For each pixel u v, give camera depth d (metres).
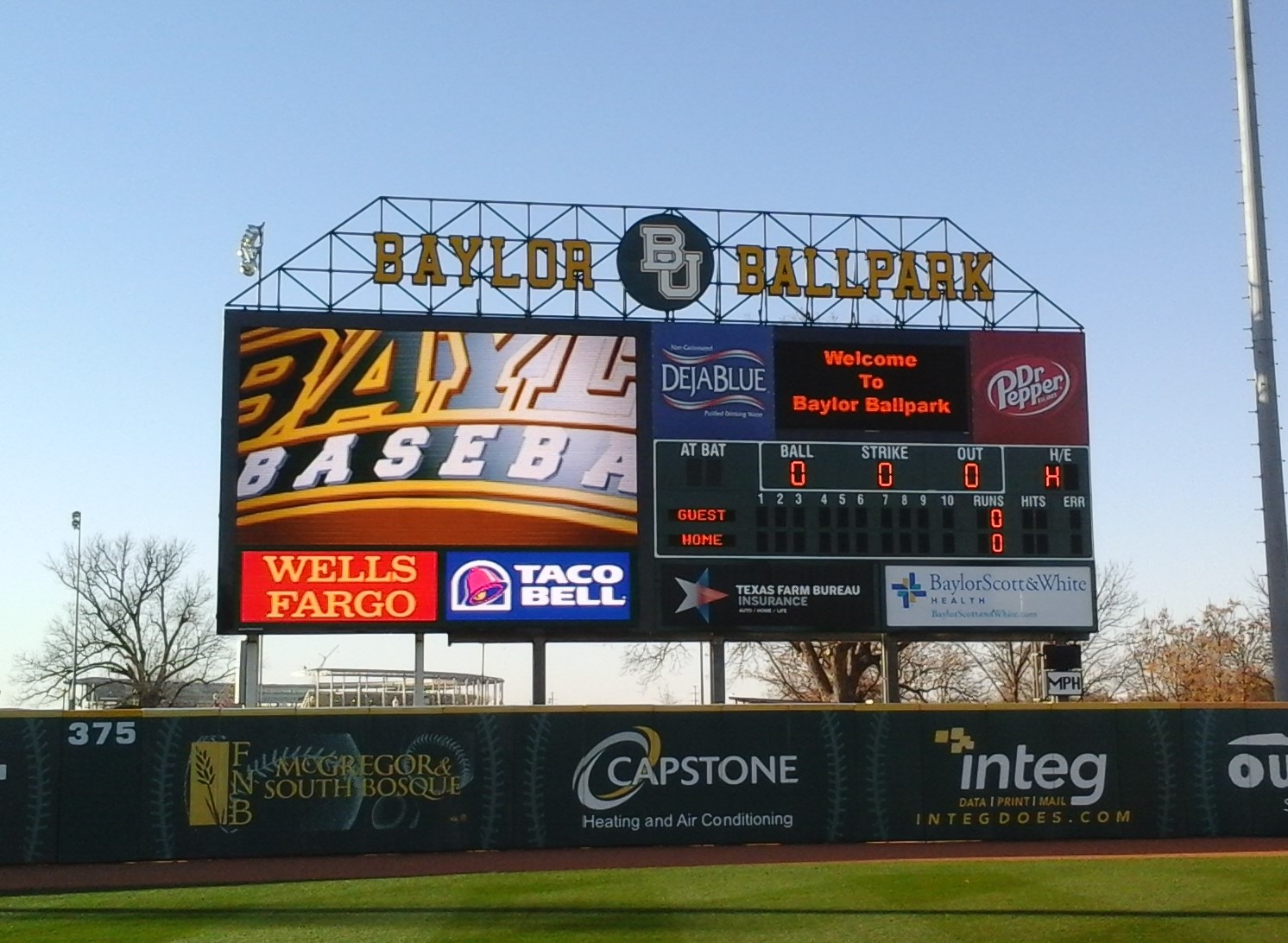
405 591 28.94
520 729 27.25
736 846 27.38
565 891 21.58
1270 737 28.81
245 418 29.03
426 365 29.77
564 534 29.50
